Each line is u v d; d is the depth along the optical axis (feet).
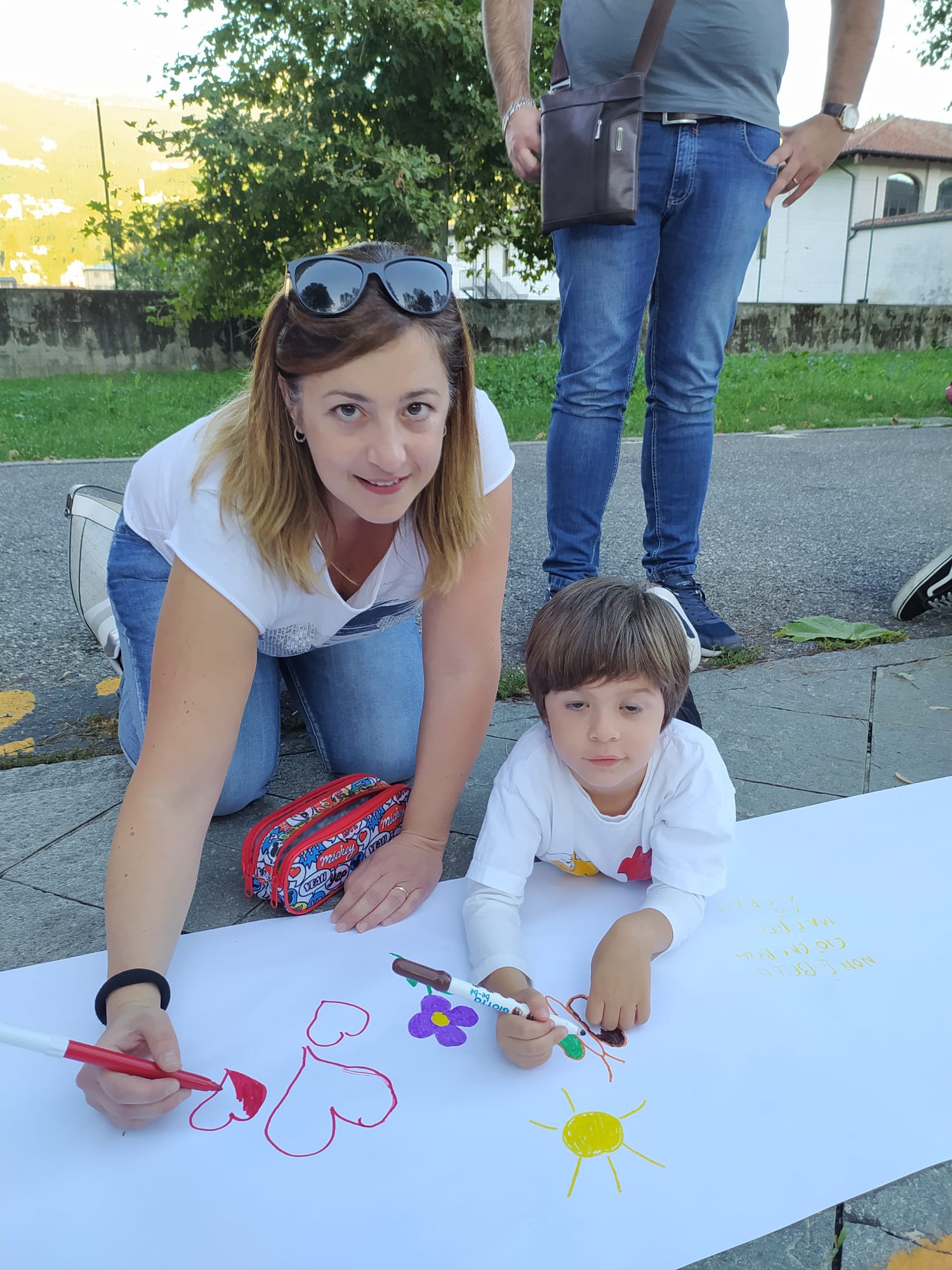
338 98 32.55
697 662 7.12
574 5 6.99
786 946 4.03
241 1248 2.74
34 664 7.54
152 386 27.27
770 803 5.28
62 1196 2.91
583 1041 3.51
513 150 7.39
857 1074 3.35
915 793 5.26
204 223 33.50
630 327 7.01
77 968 3.92
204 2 31.55
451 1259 2.69
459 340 3.56
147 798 3.57
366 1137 3.11
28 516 12.72
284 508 3.63
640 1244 2.73
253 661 3.87
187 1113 3.21
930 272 61.52
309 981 3.86
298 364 3.22
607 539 11.51
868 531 11.96
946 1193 2.91
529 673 4.11
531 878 4.58
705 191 6.89
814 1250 2.73
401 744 5.44
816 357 35.76
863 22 6.91
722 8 6.59
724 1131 3.12
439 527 4.01
